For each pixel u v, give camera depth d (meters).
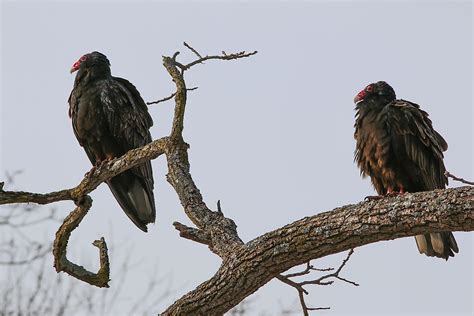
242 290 7.71
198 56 9.75
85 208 9.59
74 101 12.95
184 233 8.61
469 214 6.85
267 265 7.59
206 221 8.67
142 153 9.86
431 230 7.10
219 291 7.75
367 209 7.33
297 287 8.30
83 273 9.12
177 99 9.64
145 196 12.20
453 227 6.98
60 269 9.17
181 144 9.62
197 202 8.99
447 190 7.09
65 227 9.41
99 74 12.96
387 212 7.20
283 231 7.58
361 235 7.30
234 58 9.65
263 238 7.67
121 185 12.14
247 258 7.66
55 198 9.69
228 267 7.75
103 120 12.81
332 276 8.26
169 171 9.45
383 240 7.36
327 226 7.41
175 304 7.98
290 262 7.56
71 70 13.09
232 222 8.65
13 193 9.55
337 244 7.39
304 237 7.45
